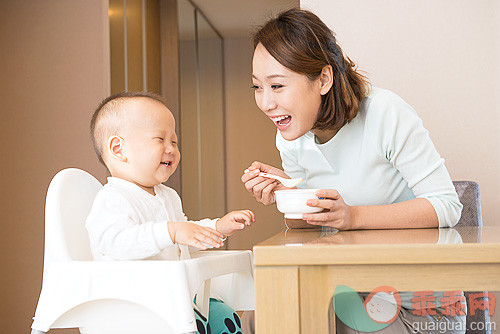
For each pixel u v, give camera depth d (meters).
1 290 3.07
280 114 1.21
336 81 1.23
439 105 2.20
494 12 2.17
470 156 2.18
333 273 0.73
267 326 0.73
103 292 1.01
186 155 3.98
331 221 1.08
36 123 3.10
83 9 3.10
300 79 1.18
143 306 1.04
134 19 3.32
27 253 3.07
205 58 4.71
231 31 5.15
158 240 1.15
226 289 1.34
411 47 2.22
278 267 0.73
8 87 3.13
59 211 1.18
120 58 3.07
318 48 1.19
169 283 0.97
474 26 2.18
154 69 3.68
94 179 1.37
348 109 1.24
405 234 0.95
